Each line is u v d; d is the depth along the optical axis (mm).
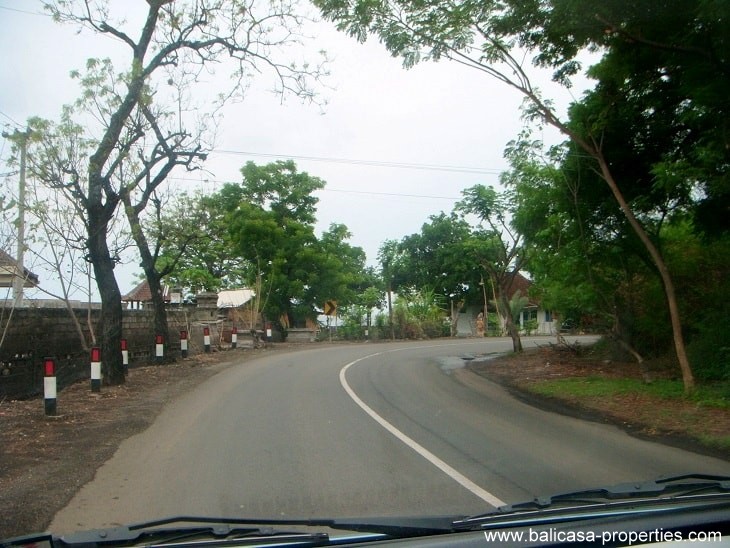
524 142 17078
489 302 49531
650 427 11109
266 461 8852
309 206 42656
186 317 27891
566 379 16844
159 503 7047
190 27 16484
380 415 12641
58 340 17531
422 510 6688
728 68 12023
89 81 17406
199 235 22766
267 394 15500
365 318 43375
